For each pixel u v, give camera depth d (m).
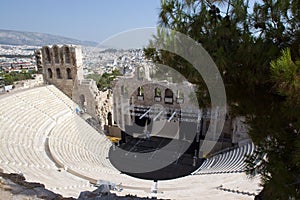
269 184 4.39
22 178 6.61
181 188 14.36
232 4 5.03
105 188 7.10
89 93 25.55
